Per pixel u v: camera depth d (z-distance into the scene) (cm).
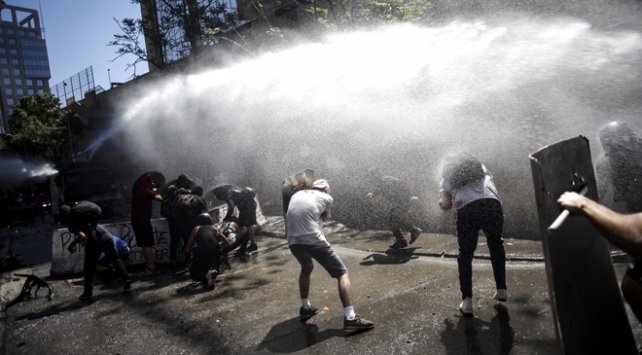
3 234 1318
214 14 1603
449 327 355
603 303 182
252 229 732
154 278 639
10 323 494
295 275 570
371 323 368
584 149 191
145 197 651
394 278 501
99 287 614
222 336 395
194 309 479
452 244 610
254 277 583
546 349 303
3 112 13950
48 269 761
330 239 749
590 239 181
